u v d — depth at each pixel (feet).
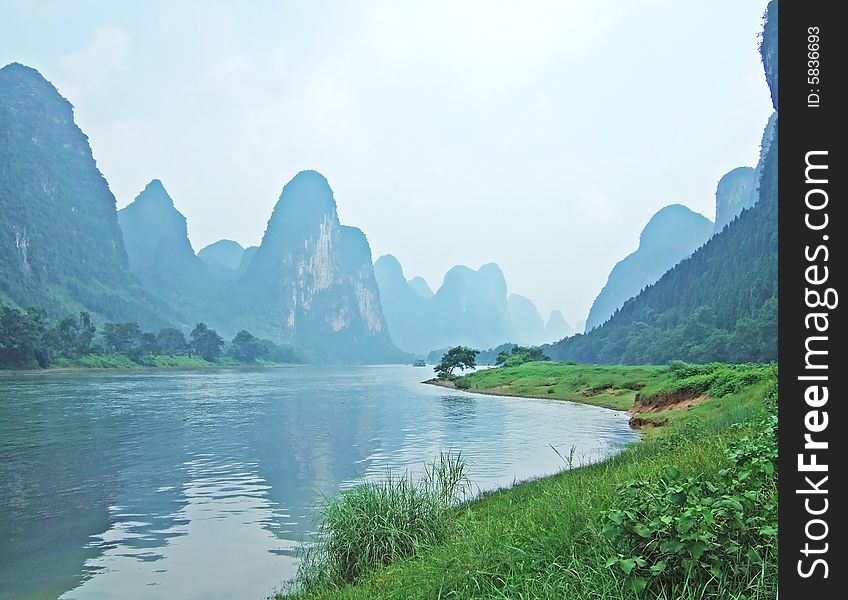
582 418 123.03
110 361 453.58
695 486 18.22
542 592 18.03
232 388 246.27
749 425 35.73
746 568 15.39
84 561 38.81
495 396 204.23
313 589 30.42
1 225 593.42
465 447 83.82
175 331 574.15
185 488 59.62
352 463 72.90
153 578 35.83
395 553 29.99
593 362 499.51
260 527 45.85
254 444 89.51
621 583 16.52
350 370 632.79
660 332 395.34
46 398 172.86
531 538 22.57
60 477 65.51
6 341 353.51
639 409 124.67
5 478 65.21
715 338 300.81
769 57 405.18
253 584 34.65
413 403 171.32
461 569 22.06
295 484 61.05
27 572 36.91
